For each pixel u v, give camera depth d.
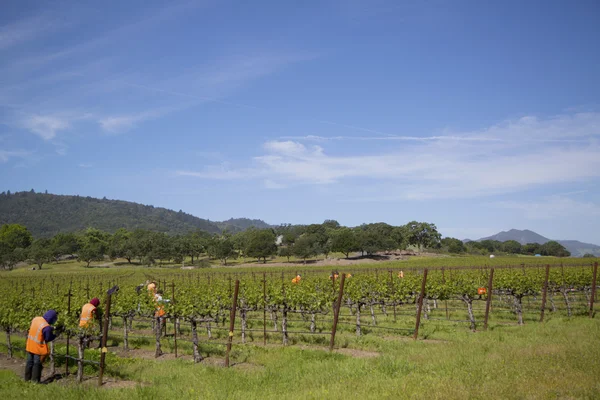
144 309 16.73
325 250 102.31
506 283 19.47
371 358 12.38
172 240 120.06
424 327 18.12
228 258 117.75
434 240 121.56
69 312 13.58
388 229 125.75
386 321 20.64
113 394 9.70
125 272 70.00
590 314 18.58
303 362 12.20
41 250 107.75
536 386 8.39
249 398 8.89
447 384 8.79
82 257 110.94
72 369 13.34
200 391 9.60
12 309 15.20
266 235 102.88
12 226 159.88
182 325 22.00
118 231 163.50
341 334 17.53
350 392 8.79
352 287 20.14
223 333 19.22
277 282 23.36
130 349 16.52
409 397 8.17
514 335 14.77
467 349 12.43
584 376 8.86
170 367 12.70
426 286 20.58
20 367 13.63
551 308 22.95
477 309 24.17
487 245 164.88
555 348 11.56
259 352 14.24
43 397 9.70
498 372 9.55
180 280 39.06
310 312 17.31
